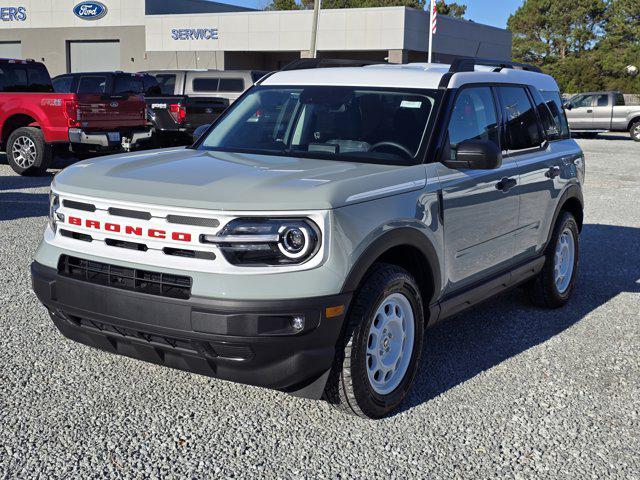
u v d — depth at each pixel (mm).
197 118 19094
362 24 39031
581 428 4191
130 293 3770
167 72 22453
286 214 3658
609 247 9180
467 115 5039
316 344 3705
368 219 3922
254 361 3656
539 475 3666
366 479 3559
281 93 5383
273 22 41062
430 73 5176
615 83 56469
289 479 3529
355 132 4852
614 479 3654
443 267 4609
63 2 45625
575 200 6629
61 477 3461
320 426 4082
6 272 6910
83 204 4039
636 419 4332
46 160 13891
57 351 5000
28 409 4141
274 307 3568
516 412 4367
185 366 3867
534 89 6184
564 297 6523
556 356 5324
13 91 14383
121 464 3602
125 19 44750
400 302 4250
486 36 45406
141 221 3803
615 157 22297
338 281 3699
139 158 4629
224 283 3594
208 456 3713
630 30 70375
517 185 5453
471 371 4980
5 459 3600
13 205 10594
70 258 4062
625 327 6039
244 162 4500
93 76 17781
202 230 3654
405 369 4336
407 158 4609
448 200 4598
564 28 75688
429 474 3631
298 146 4938
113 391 4422
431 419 4230
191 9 47406
